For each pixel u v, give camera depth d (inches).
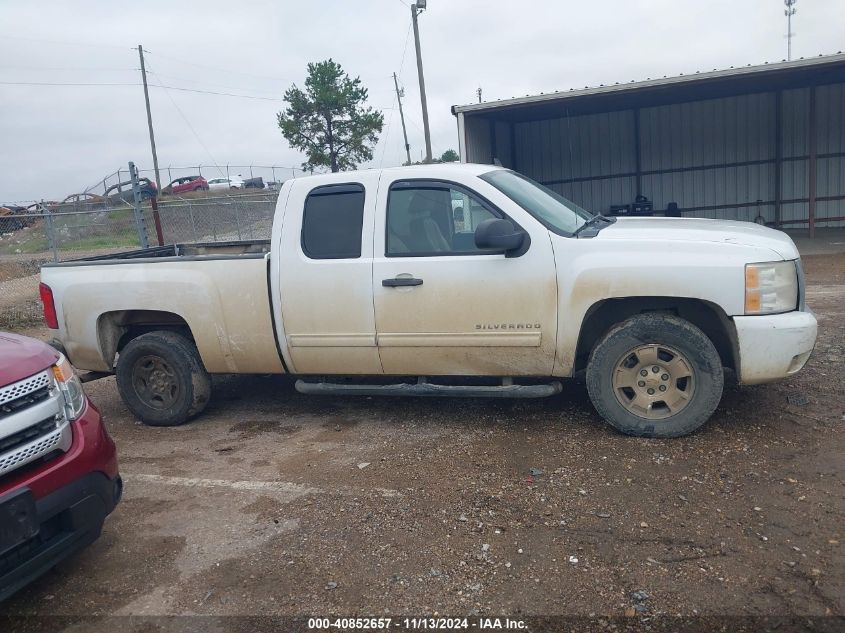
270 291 209.0
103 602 132.9
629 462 172.7
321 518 157.6
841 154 736.3
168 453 206.8
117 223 923.4
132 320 234.1
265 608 126.6
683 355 179.9
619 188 828.0
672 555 132.8
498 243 178.9
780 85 701.3
